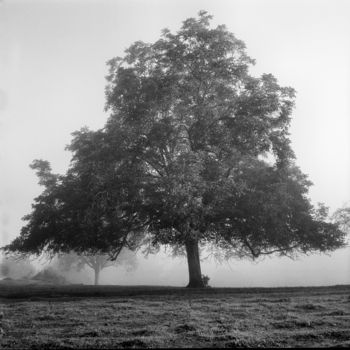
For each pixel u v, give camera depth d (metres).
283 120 27.09
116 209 26.28
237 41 28.88
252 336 10.01
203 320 12.27
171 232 24.66
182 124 27.56
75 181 28.45
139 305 15.86
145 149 26.42
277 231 27.08
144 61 28.98
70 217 27.30
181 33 28.31
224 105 28.33
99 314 13.74
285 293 20.05
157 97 26.11
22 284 34.88
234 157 26.91
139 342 9.51
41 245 28.45
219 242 30.77
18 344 9.80
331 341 9.53
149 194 24.52
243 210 26.27
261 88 27.41
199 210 23.73
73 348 9.30
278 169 27.89
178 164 23.30
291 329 10.95
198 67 27.75
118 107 28.19
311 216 29.56
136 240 33.59
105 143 25.78
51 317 13.20
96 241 26.69
